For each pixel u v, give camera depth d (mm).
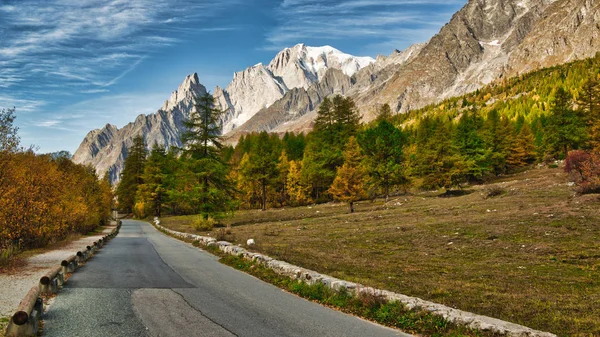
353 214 42844
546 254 16375
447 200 46469
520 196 38062
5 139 15438
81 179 36312
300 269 12172
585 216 23016
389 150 55500
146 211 73750
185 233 30500
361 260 16453
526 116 133875
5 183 16531
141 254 18719
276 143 105875
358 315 8617
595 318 7691
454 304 8938
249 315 8141
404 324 7730
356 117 75688
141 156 79688
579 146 68688
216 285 11328
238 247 18391
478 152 67938
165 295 9695
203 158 39750
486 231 22375
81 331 6719
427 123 106375
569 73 193000
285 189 75500
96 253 19062
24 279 11148
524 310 8391
